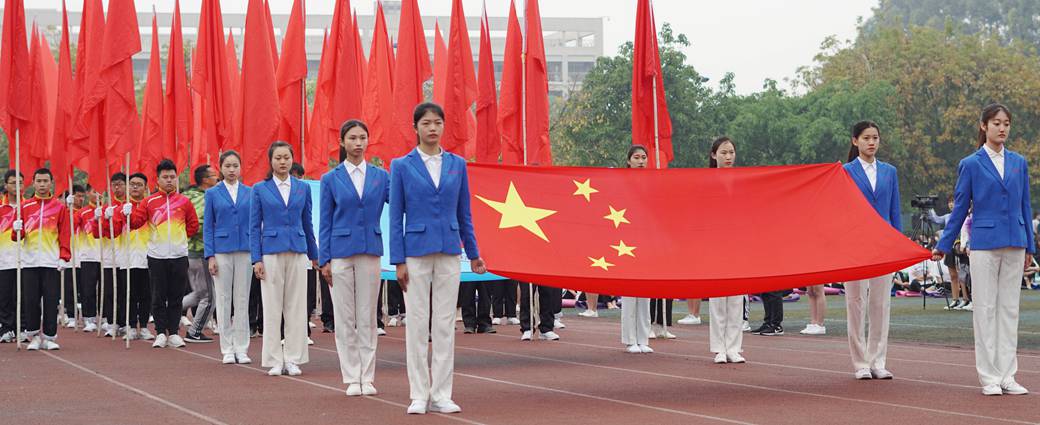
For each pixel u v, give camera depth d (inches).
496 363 462.3
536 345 549.6
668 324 602.9
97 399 352.5
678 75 1759.4
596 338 594.2
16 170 536.7
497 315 727.7
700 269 364.8
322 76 770.8
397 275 319.9
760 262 367.9
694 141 1774.1
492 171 390.0
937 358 458.6
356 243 354.6
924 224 959.0
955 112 1989.4
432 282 321.4
